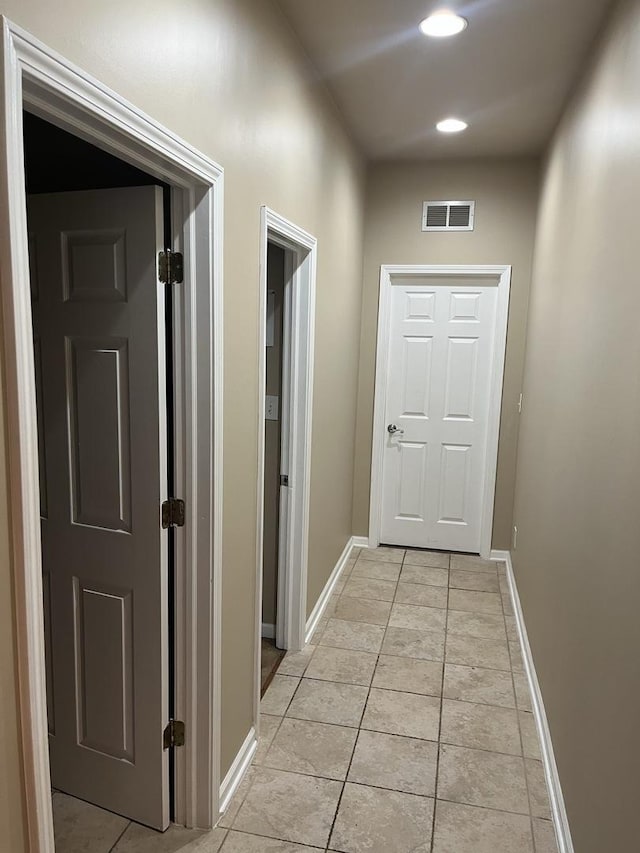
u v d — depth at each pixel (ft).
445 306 14.33
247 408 6.89
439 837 6.56
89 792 6.81
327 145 9.95
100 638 6.40
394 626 11.28
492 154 13.17
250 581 7.39
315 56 8.52
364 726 8.40
